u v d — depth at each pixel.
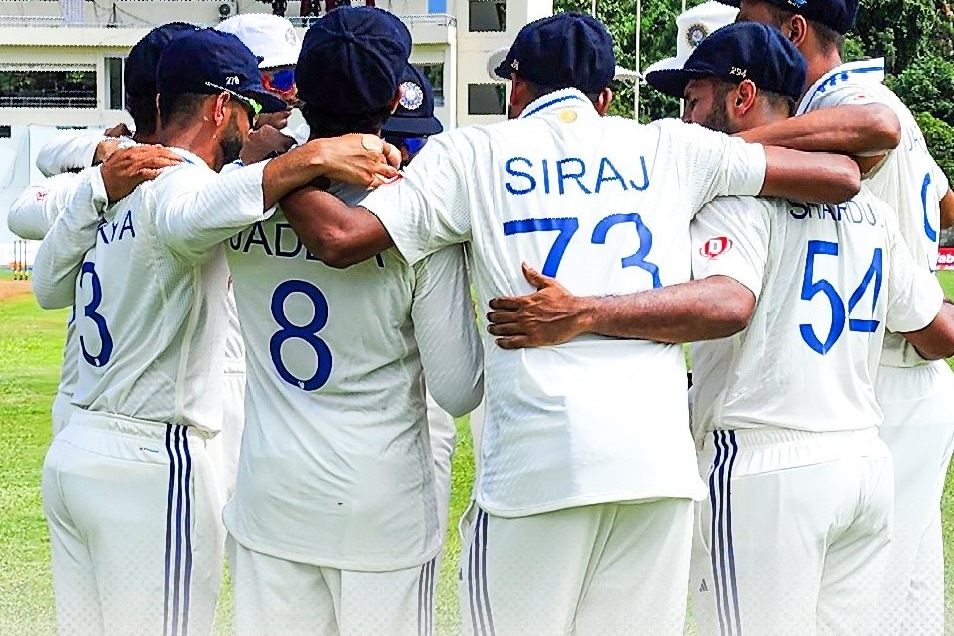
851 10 13.78
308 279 11.67
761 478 11.97
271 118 15.59
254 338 12.08
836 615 12.67
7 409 35.12
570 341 11.02
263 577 12.08
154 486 12.62
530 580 11.16
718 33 12.43
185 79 12.62
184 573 12.76
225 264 12.83
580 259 11.08
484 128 11.60
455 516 22.34
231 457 15.58
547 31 11.66
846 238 12.15
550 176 11.23
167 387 12.59
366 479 11.84
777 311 11.96
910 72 146.12
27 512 22.95
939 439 14.02
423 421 12.37
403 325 11.93
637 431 10.84
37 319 60.72
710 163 11.53
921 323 12.88
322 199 11.22
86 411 13.02
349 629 12.06
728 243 11.42
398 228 11.18
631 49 165.75
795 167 11.60
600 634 11.42
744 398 12.04
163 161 12.23
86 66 140.00
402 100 12.96
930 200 14.24
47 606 17.47
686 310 10.99
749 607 12.12
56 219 13.24
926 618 13.98
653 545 11.19
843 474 11.99
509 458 11.14
